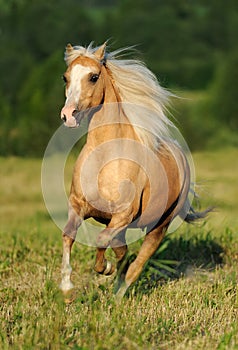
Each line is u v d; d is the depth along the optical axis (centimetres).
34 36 8412
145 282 1187
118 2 11519
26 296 1073
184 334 906
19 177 3506
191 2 10869
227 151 5125
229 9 10100
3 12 8831
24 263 1307
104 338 837
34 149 4259
